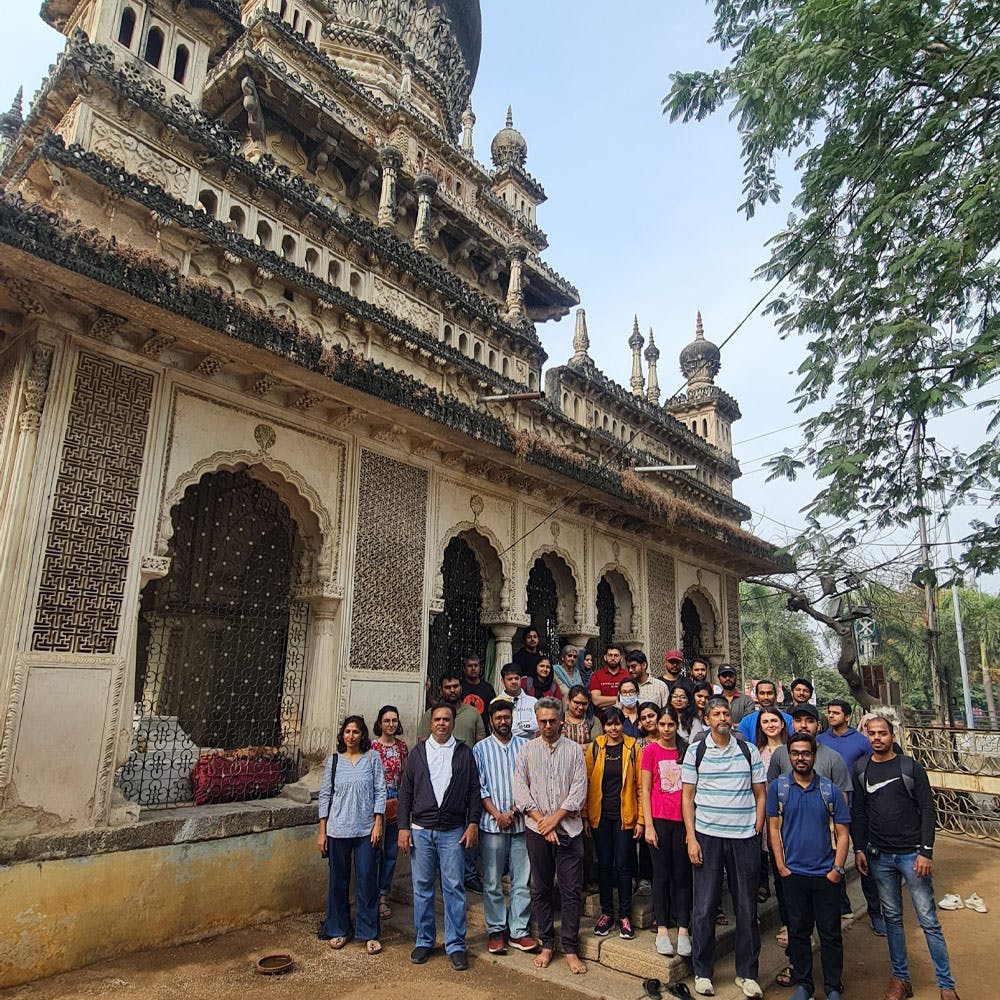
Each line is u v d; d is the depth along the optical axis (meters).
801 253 6.03
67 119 5.62
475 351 9.00
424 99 12.70
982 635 24.81
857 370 5.12
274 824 5.16
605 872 4.74
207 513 6.39
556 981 4.18
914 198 4.91
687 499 12.66
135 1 6.17
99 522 4.66
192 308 4.60
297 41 9.16
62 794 4.23
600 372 11.00
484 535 7.80
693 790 4.28
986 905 6.46
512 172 14.13
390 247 7.75
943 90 5.21
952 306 5.32
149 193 5.30
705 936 4.09
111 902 4.28
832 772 4.52
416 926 4.52
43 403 4.49
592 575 9.34
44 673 4.25
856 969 4.75
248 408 5.70
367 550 6.45
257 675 6.18
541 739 4.63
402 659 6.62
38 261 3.95
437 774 4.64
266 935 4.77
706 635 12.27
